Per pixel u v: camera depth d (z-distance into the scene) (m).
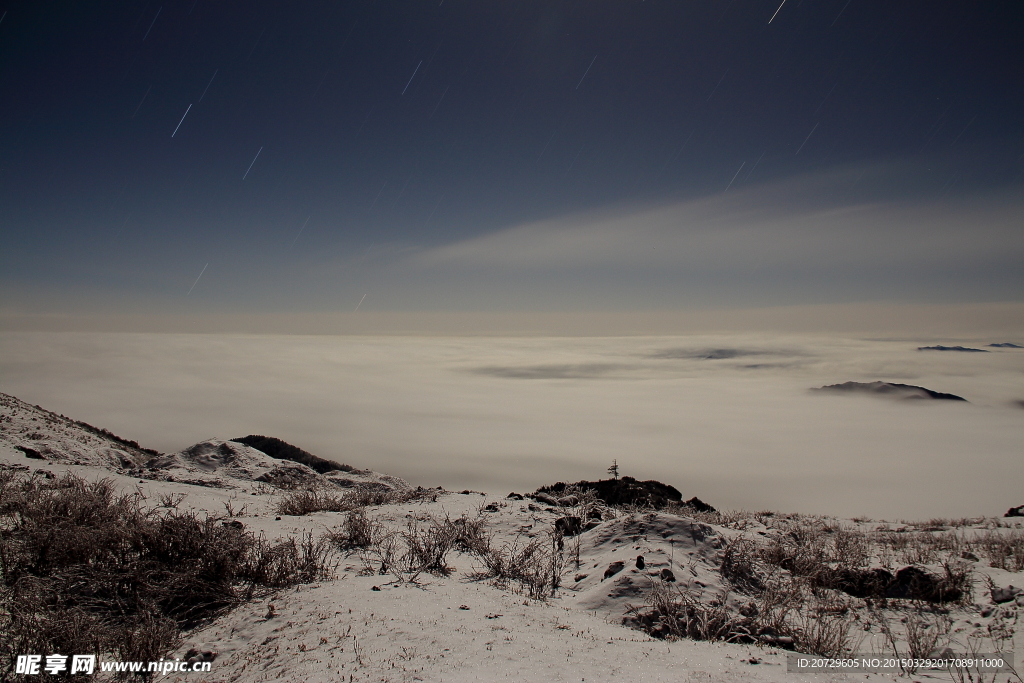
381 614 5.69
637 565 7.68
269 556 6.98
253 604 6.28
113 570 6.52
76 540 6.74
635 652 5.02
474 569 8.30
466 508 13.16
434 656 4.71
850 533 13.12
